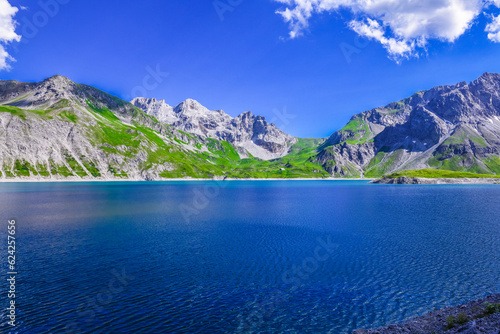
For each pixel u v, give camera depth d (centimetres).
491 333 1508
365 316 2372
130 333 2100
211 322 2277
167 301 2627
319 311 2461
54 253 4034
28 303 2536
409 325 2047
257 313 2428
